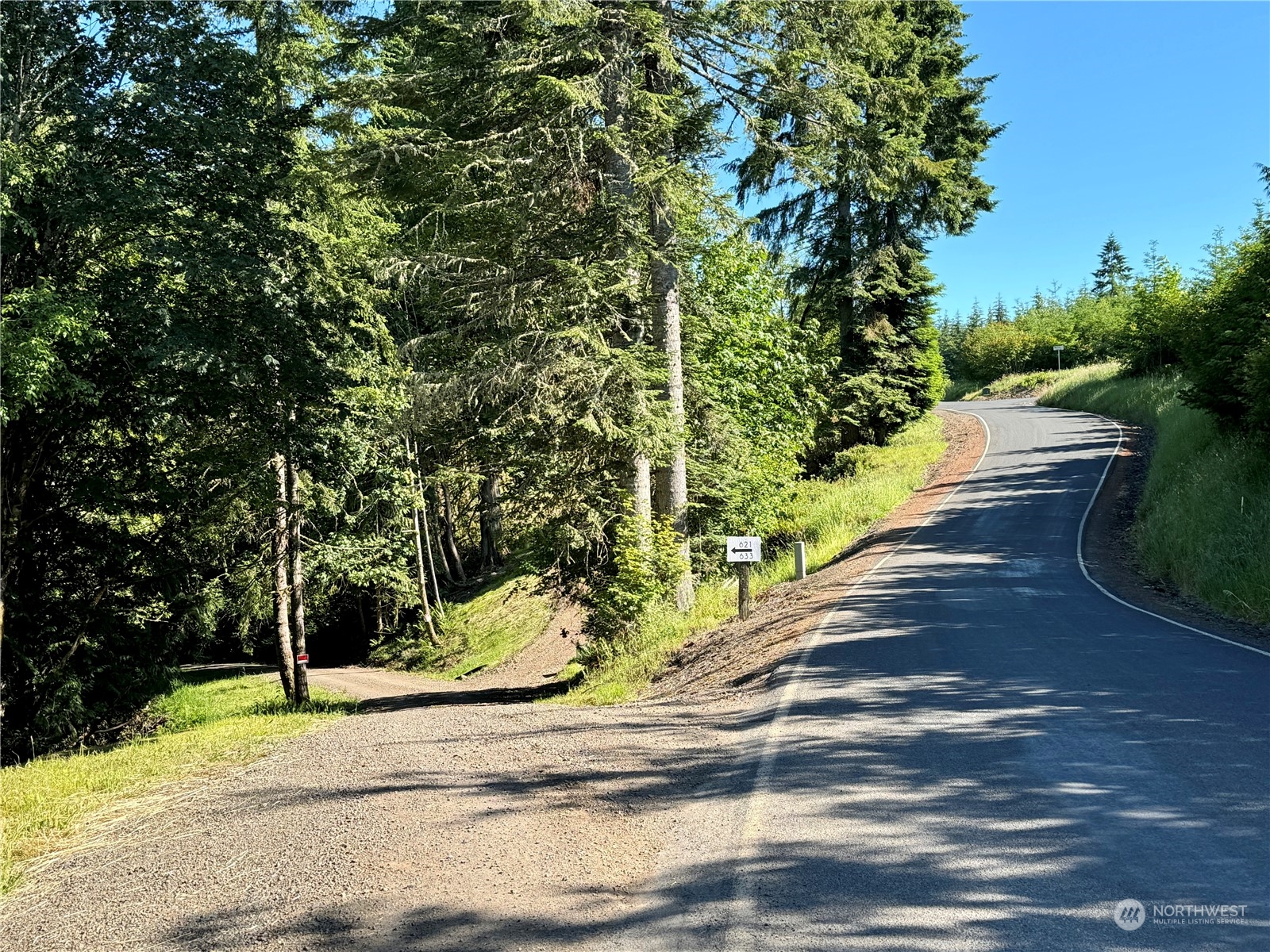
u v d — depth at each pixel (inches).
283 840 229.3
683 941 153.7
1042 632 431.8
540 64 631.8
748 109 708.7
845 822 203.3
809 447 1531.7
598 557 727.1
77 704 682.8
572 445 705.0
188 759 381.7
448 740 338.0
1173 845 176.1
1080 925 146.6
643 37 629.6
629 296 686.5
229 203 612.4
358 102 710.5
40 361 467.5
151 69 582.2
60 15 554.6
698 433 812.6
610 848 204.4
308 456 755.4
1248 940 138.2
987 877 167.8
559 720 362.0
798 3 657.0
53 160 519.2
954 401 2822.3
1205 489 708.7
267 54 650.8
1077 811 198.1
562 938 159.2
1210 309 890.1
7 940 188.1
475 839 213.2
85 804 312.8
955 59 1396.4
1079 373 2427.4
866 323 1497.3
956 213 1419.8
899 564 730.8
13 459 632.4
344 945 161.6
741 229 676.7
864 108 861.8
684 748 291.9
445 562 1706.4
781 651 438.6
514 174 678.5
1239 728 253.0
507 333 719.1
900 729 278.1
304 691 847.1
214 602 955.3
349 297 752.3
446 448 873.5
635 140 653.9
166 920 185.8
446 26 706.2
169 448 761.0
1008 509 986.1
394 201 827.4
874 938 147.3
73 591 727.1
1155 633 421.7
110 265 624.7
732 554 584.7
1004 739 258.7
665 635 600.7
